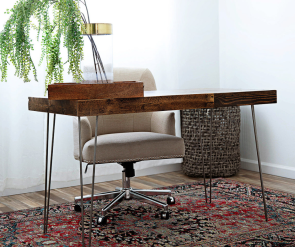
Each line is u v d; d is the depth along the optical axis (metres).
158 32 3.27
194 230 1.93
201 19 3.55
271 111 3.24
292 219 2.07
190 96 1.71
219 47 3.69
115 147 1.99
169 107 1.66
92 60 1.64
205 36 3.59
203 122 3.15
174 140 2.12
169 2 3.32
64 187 3.00
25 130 2.74
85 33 1.63
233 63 3.56
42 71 2.77
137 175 3.32
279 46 3.13
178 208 2.32
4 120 2.68
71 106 1.51
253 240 1.77
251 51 3.38
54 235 1.91
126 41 3.14
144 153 2.04
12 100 2.70
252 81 3.39
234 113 3.21
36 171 2.80
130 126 2.50
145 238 1.84
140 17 3.19
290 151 3.11
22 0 1.64
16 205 2.53
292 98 3.05
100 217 2.06
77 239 1.85
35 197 2.72
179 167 3.55
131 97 1.57
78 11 1.55
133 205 2.42
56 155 2.89
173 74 3.37
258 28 3.30
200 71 3.58
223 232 1.89
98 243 1.79
